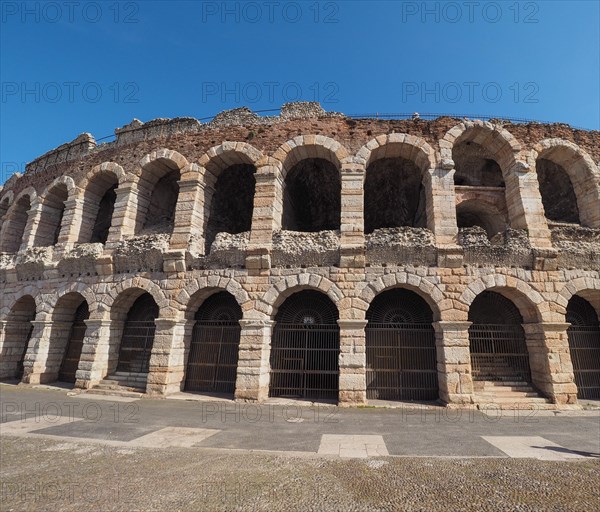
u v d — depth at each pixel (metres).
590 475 8.00
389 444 10.52
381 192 27.67
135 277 20.44
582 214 21.05
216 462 8.81
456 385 16.55
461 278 17.77
